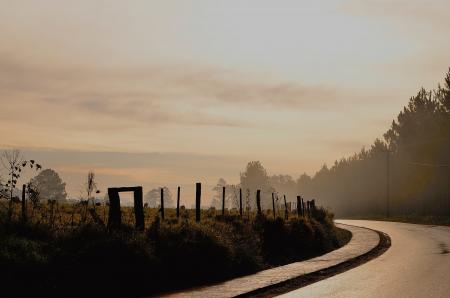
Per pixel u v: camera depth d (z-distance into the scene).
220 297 13.04
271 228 26.20
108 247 14.42
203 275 16.61
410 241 32.59
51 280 12.53
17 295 11.55
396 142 82.19
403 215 79.31
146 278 14.67
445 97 67.25
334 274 17.66
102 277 13.59
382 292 13.38
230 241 19.39
